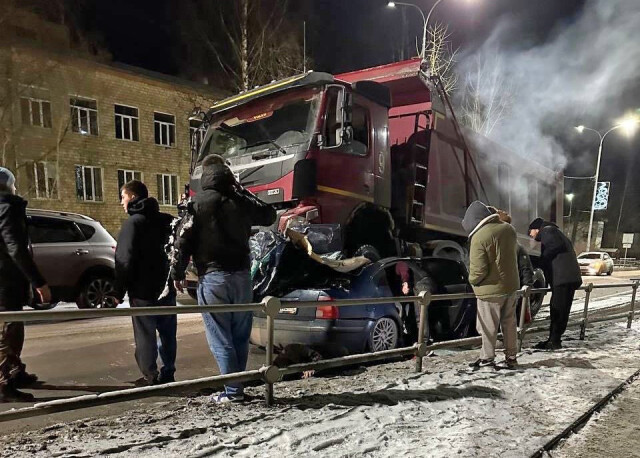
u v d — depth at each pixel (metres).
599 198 30.69
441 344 4.74
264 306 3.32
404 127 7.59
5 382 3.99
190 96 22.33
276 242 5.20
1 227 3.71
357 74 7.75
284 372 3.49
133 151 20.64
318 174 5.77
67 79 18.16
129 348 6.02
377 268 5.44
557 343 5.87
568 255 5.80
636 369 4.88
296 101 6.17
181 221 3.54
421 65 7.14
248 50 17.48
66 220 8.21
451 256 7.90
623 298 12.94
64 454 2.59
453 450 2.85
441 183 7.63
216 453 2.66
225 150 6.89
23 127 17.05
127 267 3.94
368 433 3.03
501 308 4.75
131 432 2.96
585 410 3.66
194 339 6.67
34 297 4.14
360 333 4.96
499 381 4.30
